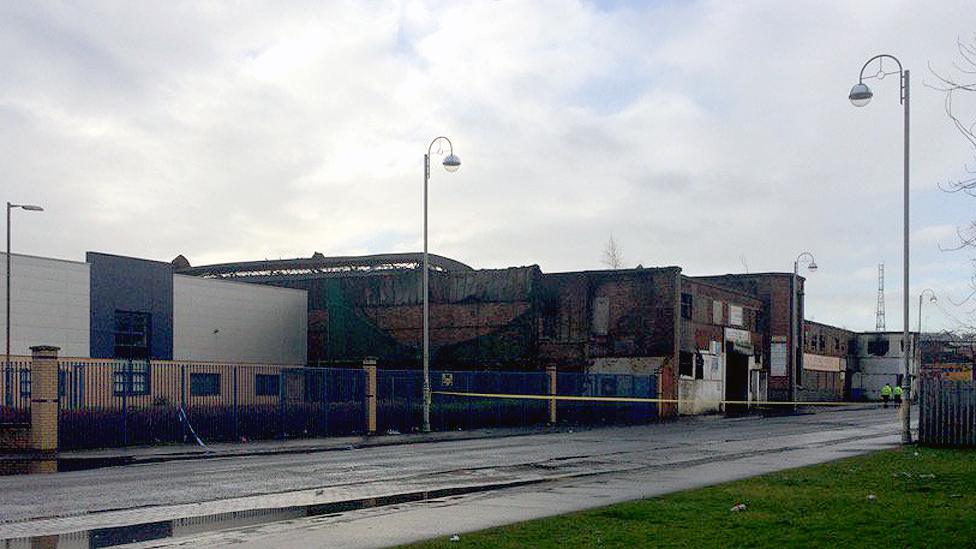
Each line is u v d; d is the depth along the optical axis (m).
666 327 50.22
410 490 15.76
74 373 28.95
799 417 50.62
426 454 24.30
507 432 35.88
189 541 10.53
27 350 39.44
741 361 62.53
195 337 48.69
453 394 38.47
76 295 41.91
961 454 20.97
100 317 43.03
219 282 50.66
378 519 11.86
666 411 49.44
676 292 50.19
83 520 12.45
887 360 93.69
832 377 87.00
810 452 23.09
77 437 26.22
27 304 39.59
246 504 14.02
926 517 10.81
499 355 53.25
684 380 52.19
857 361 95.19
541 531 10.51
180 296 47.88
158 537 11.02
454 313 54.50
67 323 41.38
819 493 13.59
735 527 10.53
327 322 57.56
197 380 33.56
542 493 14.46
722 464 19.64
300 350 56.81
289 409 32.19
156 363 32.59
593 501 13.41
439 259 60.38
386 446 28.33
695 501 12.86
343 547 9.91
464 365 53.94
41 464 21.97
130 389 31.45
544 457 22.83
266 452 25.72
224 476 18.38
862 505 12.12
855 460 19.84
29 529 11.70
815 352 81.19
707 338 56.03
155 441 28.17
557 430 37.50
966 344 35.41
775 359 66.88
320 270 62.22
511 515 12.07
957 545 8.98
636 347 50.88
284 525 11.61
